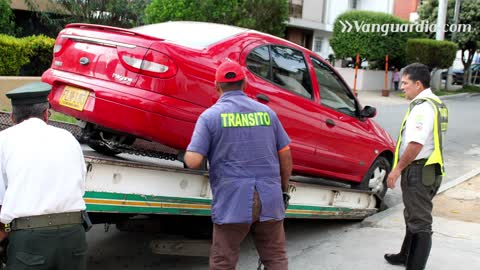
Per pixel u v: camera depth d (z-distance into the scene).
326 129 5.80
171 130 4.41
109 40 4.55
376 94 24.20
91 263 4.71
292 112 5.36
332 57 30.14
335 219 6.26
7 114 5.26
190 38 4.86
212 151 3.34
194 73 4.48
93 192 3.56
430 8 30.52
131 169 3.82
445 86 29.03
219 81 3.45
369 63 27.28
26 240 2.82
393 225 6.07
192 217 4.45
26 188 2.84
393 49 25.59
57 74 4.79
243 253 5.10
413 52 24.52
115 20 15.95
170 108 4.34
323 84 5.93
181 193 4.25
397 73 26.50
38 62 12.12
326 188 5.63
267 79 5.21
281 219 3.42
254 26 15.01
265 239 3.50
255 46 5.13
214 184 3.36
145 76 4.35
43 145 2.93
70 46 4.83
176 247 4.34
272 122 3.47
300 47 5.75
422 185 4.28
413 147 4.16
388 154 7.01
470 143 12.24
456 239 5.48
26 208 2.81
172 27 5.25
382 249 5.23
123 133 4.71
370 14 25.39
